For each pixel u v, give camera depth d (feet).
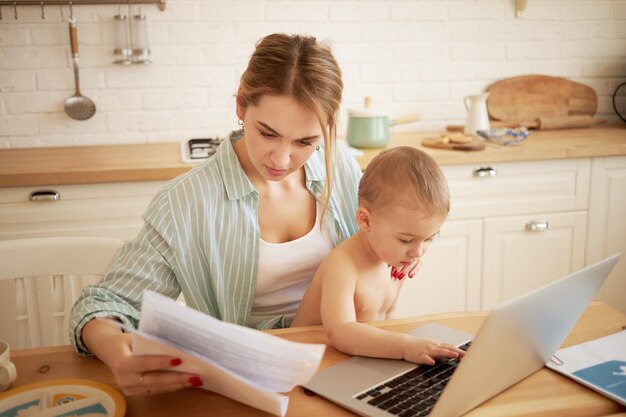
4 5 8.30
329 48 3.85
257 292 4.36
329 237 4.53
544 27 9.96
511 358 2.78
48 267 4.41
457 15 9.64
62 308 4.47
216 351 2.55
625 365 3.19
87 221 7.32
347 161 4.82
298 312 4.25
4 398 2.86
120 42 8.60
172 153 8.20
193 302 4.10
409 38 9.57
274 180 3.87
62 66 8.65
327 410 2.82
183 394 2.96
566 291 2.81
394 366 3.19
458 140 8.36
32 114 8.72
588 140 8.71
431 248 8.18
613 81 10.29
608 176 8.52
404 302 8.30
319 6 9.19
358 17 9.35
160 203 4.04
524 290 8.65
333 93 3.72
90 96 8.82
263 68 3.57
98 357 3.20
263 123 3.62
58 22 8.52
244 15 8.99
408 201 3.65
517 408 2.85
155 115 9.06
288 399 2.87
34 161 7.70
